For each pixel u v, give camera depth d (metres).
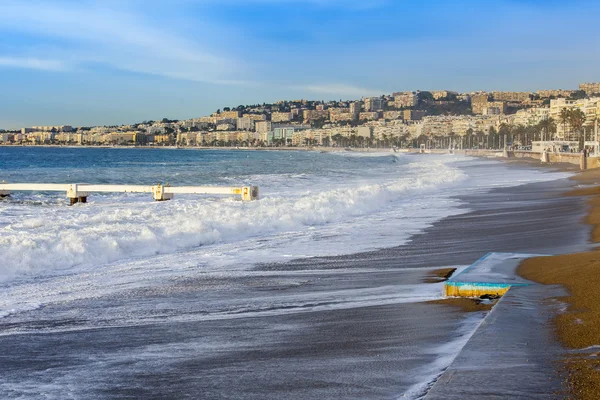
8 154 185.88
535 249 15.19
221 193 33.47
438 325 7.95
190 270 13.55
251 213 22.50
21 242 14.70
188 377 6.25
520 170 76.88
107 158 153.62
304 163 114.62
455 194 36.06
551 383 4.91
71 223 20.05
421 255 15.04
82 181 55.47
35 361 7.02
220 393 5.71
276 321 8.75
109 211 24.27
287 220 21.67
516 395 4.66
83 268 13.96
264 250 16.48
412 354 6.71
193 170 80.62
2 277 12.70
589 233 17.62
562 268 10.34
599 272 9.41
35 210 26.19
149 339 7.93
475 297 9.55
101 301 10.47
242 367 6.53
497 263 11.48
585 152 82.00
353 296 10.35
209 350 7.31
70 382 6.21
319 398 5.45
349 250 16.23
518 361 5.51
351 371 6.19
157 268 13.87
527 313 7.36
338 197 27.94
